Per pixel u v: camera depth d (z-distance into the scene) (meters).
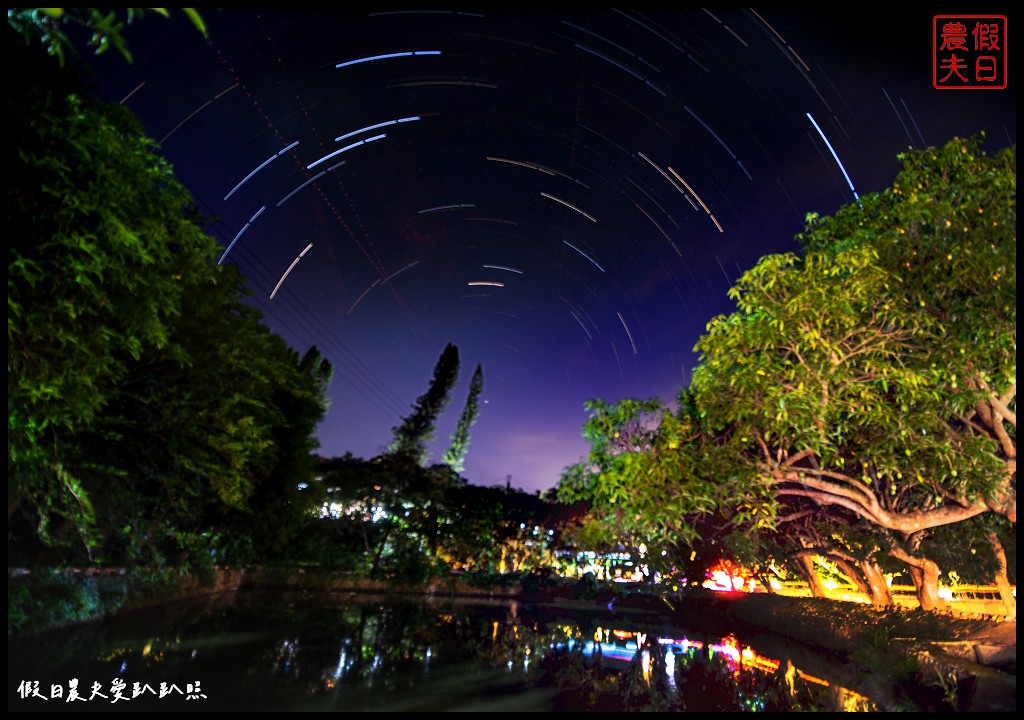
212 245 12.43
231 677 11.48
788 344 9.77
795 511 16.98
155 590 20.48
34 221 8.79
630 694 11.97
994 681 8.98
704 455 10.76
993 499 10.05
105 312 10.54
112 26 3.79
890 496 13.55
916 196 10.28
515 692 11.76
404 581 36.62
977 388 9.84
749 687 12.83
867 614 16.94
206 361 16.95
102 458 16.55
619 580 37.56
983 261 9.33
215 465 17.84
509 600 36.00
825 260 9.77
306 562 35.19
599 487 11.02
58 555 16.22
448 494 41.72
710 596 30.52
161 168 11.07
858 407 9.61
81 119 8.67
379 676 12.55
